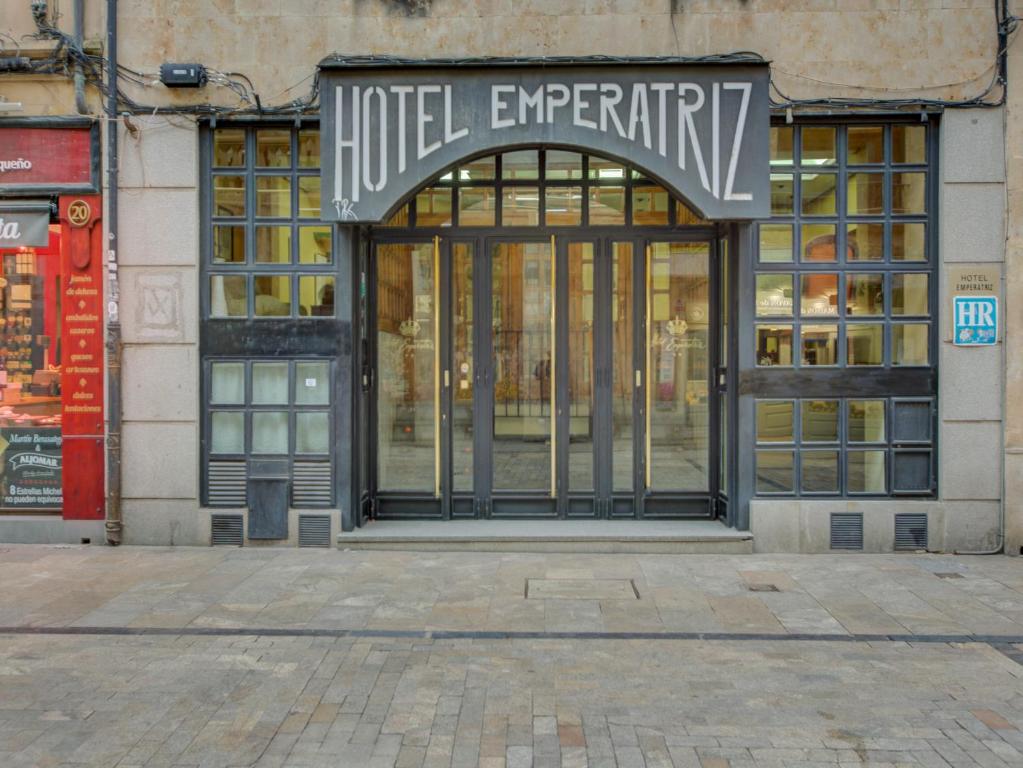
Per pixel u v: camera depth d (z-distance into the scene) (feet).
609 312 28.50
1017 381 26.27
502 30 26.32
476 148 25.48
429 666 17.24
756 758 13.30
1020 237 26.14
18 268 27.50
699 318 28.40
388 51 26.50
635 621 20.10
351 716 14.85
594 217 28.35
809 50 26.23
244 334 27.09
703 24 26.23
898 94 26.18
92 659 17.56
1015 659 17.67
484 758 13.33
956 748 13.65
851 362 26.99
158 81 26.61
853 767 13.01
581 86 25.43
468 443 28.76
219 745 13.74
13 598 21.68
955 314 26.32
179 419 26.99
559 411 28.55
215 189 27.35
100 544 27.27
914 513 26.68
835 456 26.91
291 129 27.27
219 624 19.77
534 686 16.21
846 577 23.93
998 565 25.25
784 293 26.94
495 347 28.68
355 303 27.25
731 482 27.09
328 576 23.76
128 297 26.94
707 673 16.87
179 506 27.07
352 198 25.49
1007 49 25.95
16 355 27.58
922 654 17.95
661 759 13.28
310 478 27.12
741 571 24.56
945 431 26.55
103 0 26.76
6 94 26.94
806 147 26.99
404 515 28.73
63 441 27.25
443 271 28.43
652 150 25.38
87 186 26.84
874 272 26.89
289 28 26.55
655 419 28.60
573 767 13.03
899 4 26.14
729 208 25.26
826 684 16.29
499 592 22.35
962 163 26.27
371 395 28.63
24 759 13.23
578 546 26.43
